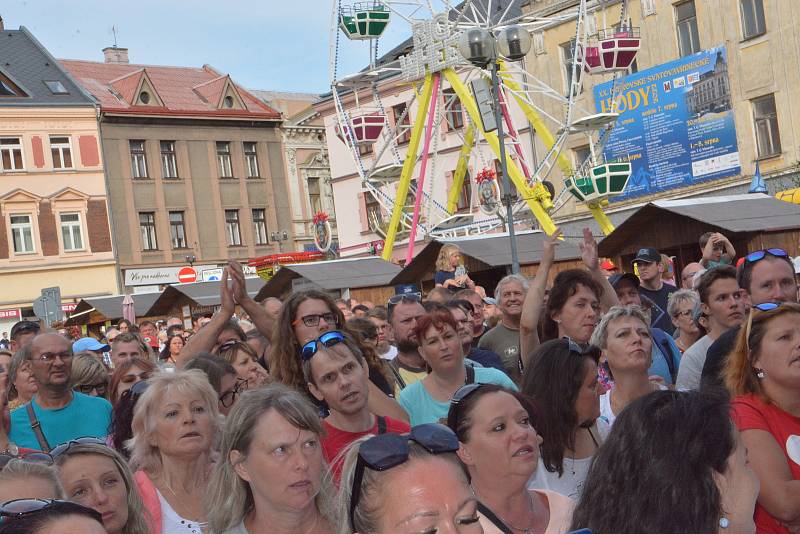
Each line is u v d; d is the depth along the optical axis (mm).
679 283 19531
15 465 3762
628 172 26500
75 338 23609
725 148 30906
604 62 27312
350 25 30344
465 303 7992
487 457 3799
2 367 8406
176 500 4934
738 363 4414
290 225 52656
